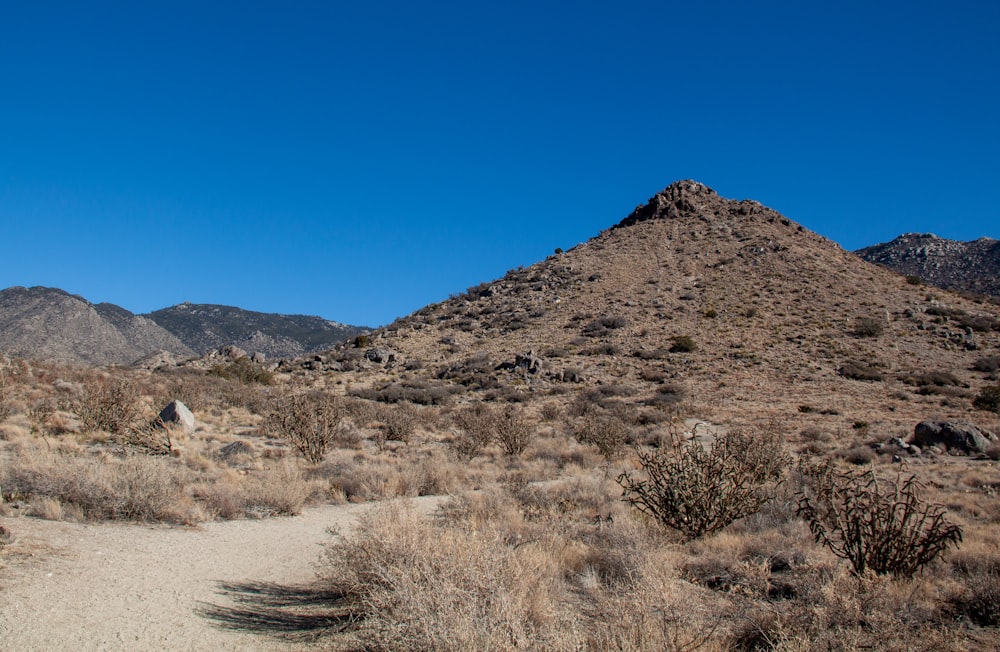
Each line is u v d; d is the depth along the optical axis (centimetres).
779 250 8856
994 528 1211
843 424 3853
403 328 8050
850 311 7088
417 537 753
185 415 2519
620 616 614
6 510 1025
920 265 15275
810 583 769
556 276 8975
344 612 723
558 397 5094
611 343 6512
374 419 3628
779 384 5188
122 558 876
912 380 5194
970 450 2725
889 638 624
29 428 2161
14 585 703
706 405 4581
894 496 893
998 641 660
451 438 3209
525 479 1891
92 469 1227
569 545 1020
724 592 833
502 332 7350
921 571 875
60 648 568
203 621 673
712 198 11175
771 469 1778
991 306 7638
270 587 830
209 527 1170
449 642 500
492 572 634
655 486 1188
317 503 1523
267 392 4547
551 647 528
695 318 7075
